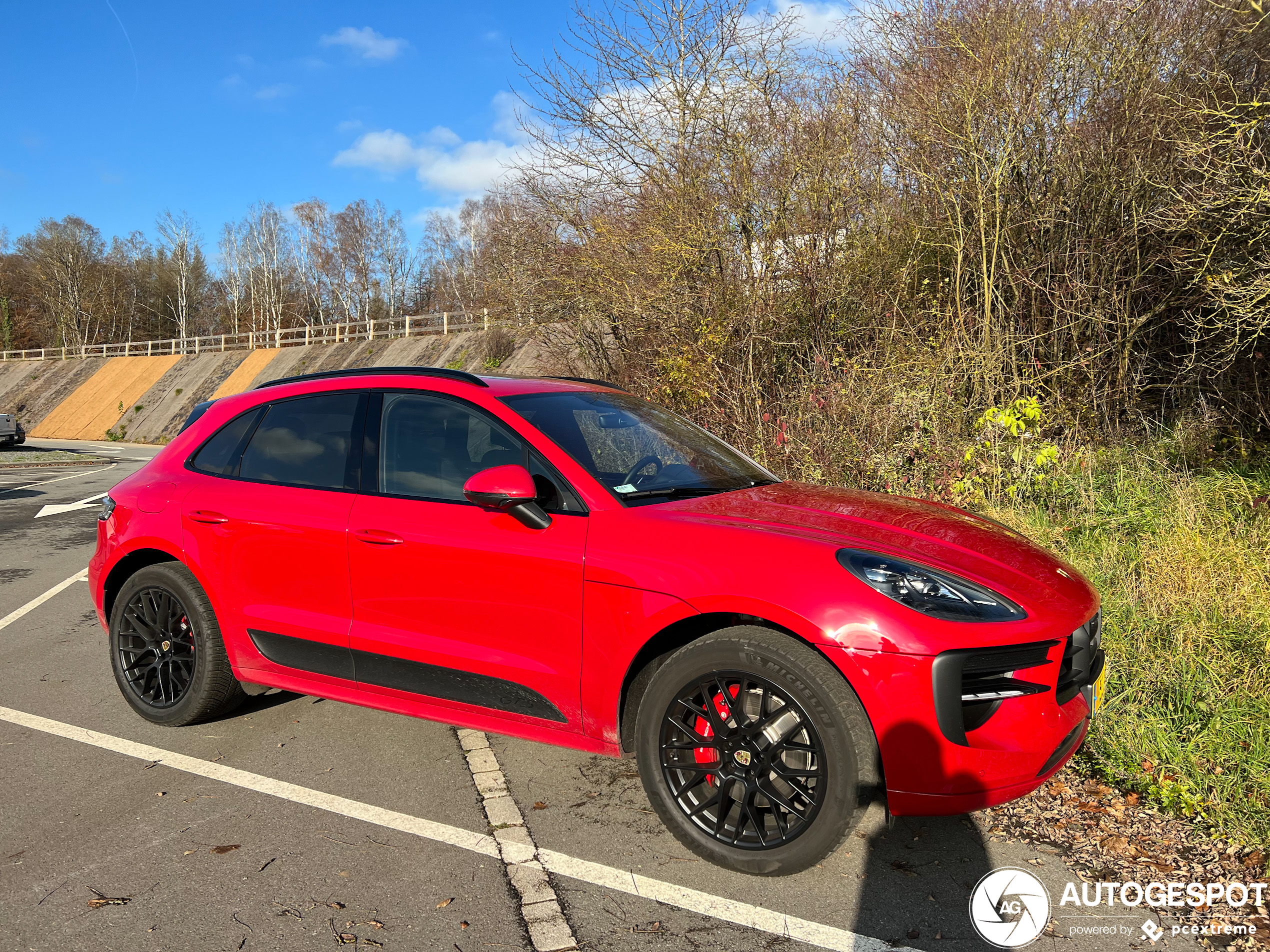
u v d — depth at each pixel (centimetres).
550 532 308
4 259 9456
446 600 325
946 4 974
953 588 262
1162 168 834
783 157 1001
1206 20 838
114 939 243
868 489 703
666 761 284
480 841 297
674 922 249
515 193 1184
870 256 995
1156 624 425
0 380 6338
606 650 292
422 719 391
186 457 424
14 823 315
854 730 254
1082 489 634
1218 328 739
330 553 355
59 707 442
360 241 7812
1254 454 743
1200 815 303
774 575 267
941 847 290
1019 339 898
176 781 349
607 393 413
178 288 9350
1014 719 259
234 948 238
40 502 1394
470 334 3394
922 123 962
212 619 397
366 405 378
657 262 1043
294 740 391
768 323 958
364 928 247
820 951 235
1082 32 894
